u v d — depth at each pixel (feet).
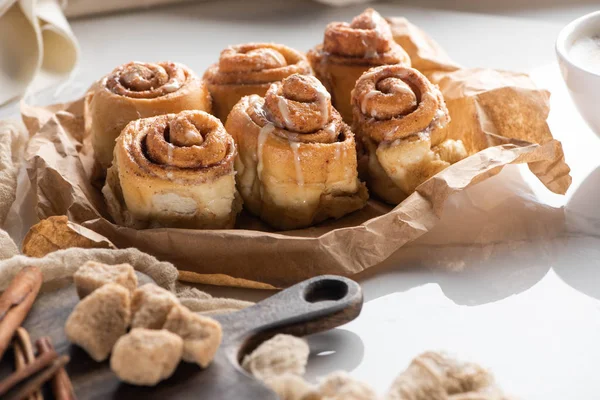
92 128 2.70
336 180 2.52
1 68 3.08
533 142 2.69
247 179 2.56
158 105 2.62
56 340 2.18
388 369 2.21
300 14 3.53
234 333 2.17
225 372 2.10
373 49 2.77
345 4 3.55
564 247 2.49
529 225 2.55
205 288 2.42
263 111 2.55
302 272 2.39
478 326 2.30
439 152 2.58
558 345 2.26
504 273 2.43
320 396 2.03
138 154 2.45
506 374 2.20
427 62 2.92
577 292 2.38
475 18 3.46
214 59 3.26
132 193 2.46
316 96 2.51
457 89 2.80
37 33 3.07
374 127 2.56
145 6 3.59
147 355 2.05
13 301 2.19
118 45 3.37
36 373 2.06
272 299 2.23
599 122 2.57
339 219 2.58
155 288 2.19
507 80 2.82
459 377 2.07
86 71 3.23
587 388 2.17
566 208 2.60
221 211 2.49
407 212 2.45
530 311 2.34
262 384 2.07
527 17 3.45
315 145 2.48
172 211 2.47
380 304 2.36
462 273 2.43
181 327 2.11
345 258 2.40
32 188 2.62
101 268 2.23
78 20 3.53
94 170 2.72
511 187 2.66
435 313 2.33
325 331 2.29
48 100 3.11
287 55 2.81
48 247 2.41
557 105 2.94
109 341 2.13
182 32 3.44
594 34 2.66
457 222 2.56
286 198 2.52
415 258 2.48
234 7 3.59
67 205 2.55
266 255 2.40
